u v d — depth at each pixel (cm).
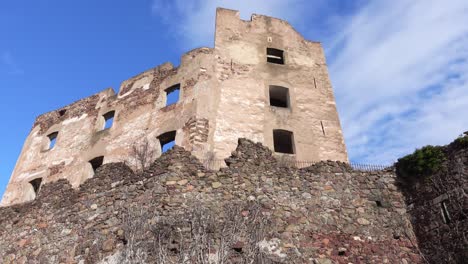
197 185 1138
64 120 2441
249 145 1266
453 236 1040
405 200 1213
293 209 1133
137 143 1912
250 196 1134
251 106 1864
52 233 1234
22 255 1242
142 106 2094
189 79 1973
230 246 987
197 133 1702
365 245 1103
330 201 1176
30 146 2452
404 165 1245
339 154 1831
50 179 2136
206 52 2033
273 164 1230
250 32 2189
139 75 2284
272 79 2014
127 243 1035
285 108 1922
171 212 1076
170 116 1891
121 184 1220
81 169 2055
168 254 960
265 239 1042
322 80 2120
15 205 1420
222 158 1641
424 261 1087
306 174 1223
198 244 972
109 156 1972
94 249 1102
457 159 1110
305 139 1834
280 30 2267
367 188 1227
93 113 2328
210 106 1805
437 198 1119
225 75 1953
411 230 1155
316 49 2280
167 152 1214
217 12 2214
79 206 1248
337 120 1962
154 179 1162
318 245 1074
